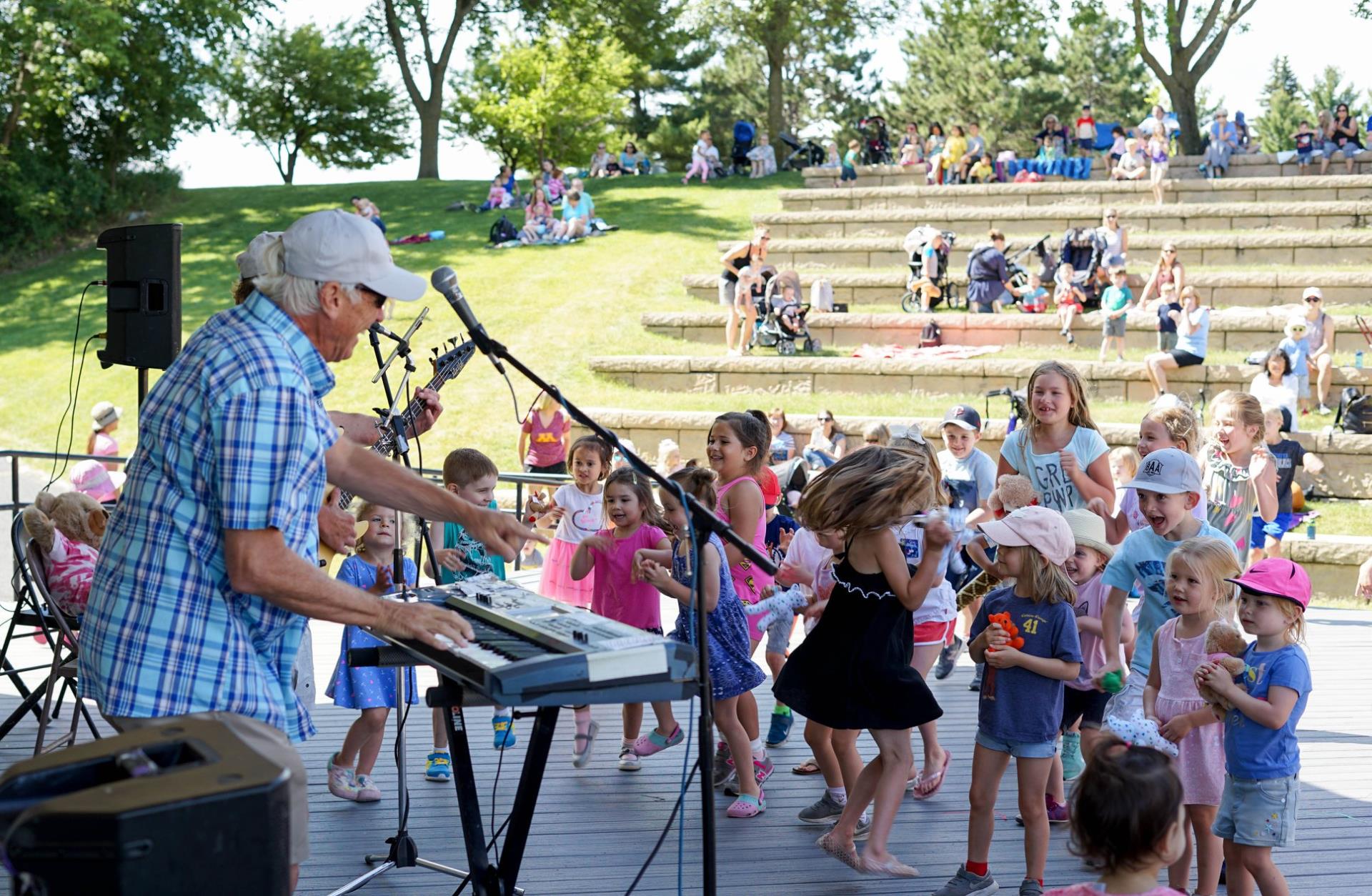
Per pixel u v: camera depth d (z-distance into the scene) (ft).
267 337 9.34
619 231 73.77
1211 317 51.29
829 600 14.26
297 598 9.07
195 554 9.20
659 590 15.78
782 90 131.23
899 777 13.85
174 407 9.19
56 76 77.87
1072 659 13.47
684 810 16.89
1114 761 9.30
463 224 78.43
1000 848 15.61
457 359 14.51
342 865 14.80
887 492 13.42
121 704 9.10
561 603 10.96
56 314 68.39
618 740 20.17
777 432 42.57
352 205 75.05
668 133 176.45
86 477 34.40
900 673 13.76
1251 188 70.69
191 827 6.12
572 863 15.01
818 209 76.48
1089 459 18.26
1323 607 31.17
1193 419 18.42
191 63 90.22
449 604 11.13
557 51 117.70
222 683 9.24
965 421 25.11
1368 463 41.24
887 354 53.93
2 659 18.85
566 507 21.59
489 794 17.46
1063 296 53.42
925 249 57.47
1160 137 70.79
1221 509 20.47
